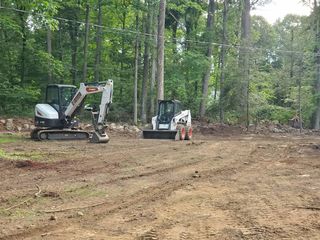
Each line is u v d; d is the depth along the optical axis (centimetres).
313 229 646
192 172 1149
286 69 4100
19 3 2416
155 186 952
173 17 3806
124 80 3494
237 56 3484
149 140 2122
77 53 3447
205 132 2956
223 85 3484
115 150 1588
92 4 3203
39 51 2745
